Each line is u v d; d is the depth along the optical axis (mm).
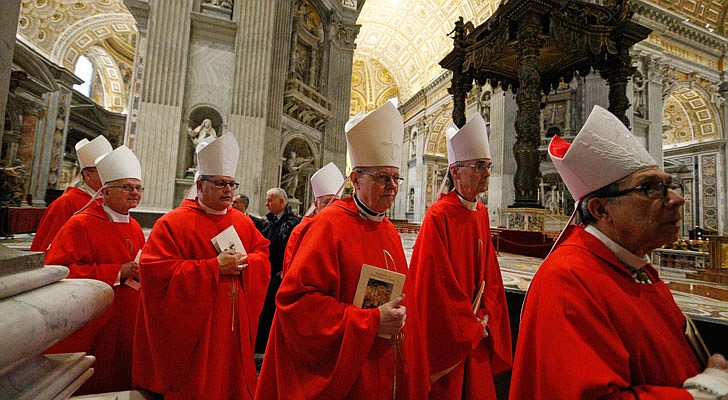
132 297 2330
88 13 16141
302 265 1345
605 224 1043
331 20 12531
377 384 1345
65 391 1010
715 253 3896
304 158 11078
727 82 14938
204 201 2252
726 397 764
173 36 7574
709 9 15164
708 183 16812
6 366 722
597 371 808
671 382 878
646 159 1025
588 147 1064
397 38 24344
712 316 2057
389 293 1369
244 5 8188
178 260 1922
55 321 863
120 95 21062
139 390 1916
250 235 2496
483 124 2188
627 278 987
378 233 1537
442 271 1881
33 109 13422
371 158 1507
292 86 10008
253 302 2180
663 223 943
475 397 1901
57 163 14633
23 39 14742
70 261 2219
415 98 25359
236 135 7887
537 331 961
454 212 2104
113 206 2568
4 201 9000
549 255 1122
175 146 7379
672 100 16406
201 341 1875
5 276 837
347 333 1220
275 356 1409
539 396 894
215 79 7941
